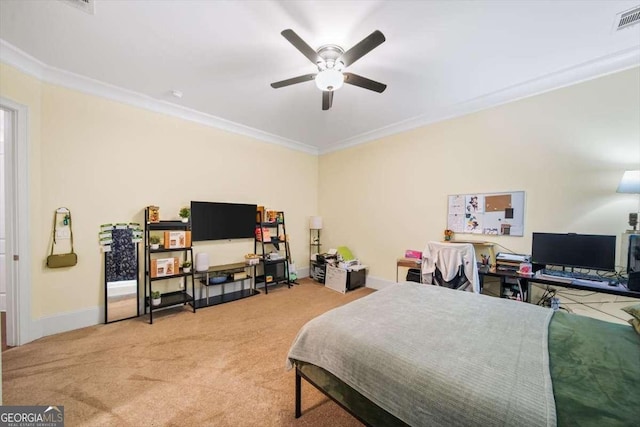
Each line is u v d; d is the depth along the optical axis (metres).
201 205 3.62
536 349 1.25
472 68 2.46
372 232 4.43
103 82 2.77
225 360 2.18
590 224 2.48
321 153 5.37
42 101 2.54
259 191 4.45
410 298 2.01
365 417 1.24
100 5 1.73
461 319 1.60
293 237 5.02
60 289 2.64
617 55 2.26
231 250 4.04
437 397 1.00
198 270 3.46
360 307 1.80
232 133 4.07
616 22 1.86
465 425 0.92
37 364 2.07
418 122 3.73
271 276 4.40
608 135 2.39
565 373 1.07
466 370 1.08
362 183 4.59
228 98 3.12
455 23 1.88
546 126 2.71
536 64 2.40
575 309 2.57
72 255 2.67
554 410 0.86
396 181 4.07
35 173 2.49
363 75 2.57
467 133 3.29
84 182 2.79
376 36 1.69
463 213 3.32
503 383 1.00
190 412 1.61
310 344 1.49
